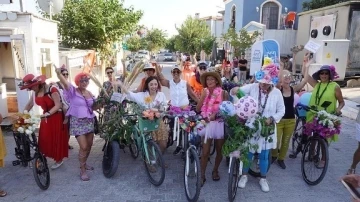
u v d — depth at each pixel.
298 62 16.95
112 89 5.47
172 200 4.16
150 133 4.74
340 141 6.67
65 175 4.93
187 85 5.64
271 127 4.10
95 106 4.74
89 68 10.05
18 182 4.68
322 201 4.11
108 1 14.66
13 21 7.39
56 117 4.69
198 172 3.87
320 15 15.48
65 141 4.88
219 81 4.36
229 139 4.00
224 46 28.81
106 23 14.45
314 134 4.56
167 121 5.09
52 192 4.38
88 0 14.17
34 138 4.40
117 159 4.63
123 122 4.78
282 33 19.47
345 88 12.44
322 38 15.16
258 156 4.46
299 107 5.21
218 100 4.31
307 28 16.72
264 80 4.07
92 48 14.84
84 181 4.72
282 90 4.84
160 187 4.53
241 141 3.93
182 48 36.38
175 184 4.63
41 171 4.37
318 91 4.87
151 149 4.53
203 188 4.47
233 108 3.96
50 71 8.86
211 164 5.38
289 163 5.42
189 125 4.16
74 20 14.05
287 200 4.14
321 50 12.34
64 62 10.35
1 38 7.30
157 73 5.63
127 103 4.91
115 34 14.95
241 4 24.53
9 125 7.23
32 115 4.29
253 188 4.49
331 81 4.85
